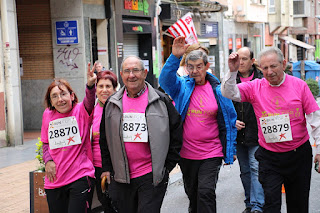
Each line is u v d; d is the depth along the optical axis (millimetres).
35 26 15719
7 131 12531
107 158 5121
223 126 5641
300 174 5148
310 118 5039
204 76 5633
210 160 5590
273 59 4895
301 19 45719
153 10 20078
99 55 17031
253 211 6652
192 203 5922
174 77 5598
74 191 5125
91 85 5184
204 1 23531
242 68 6719
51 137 5168
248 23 33281
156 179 4840
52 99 5141
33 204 6148
